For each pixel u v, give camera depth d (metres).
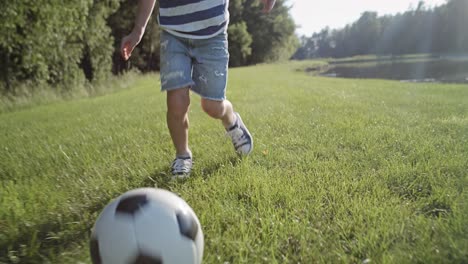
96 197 2.38
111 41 19.23
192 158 3.11
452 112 5.20
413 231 1.75
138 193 1.44
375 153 3.09
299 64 48.34
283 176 2.56
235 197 2.25
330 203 2.08
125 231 1.32
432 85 10.77
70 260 1.63
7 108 10.62
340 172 2.61
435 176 2.47
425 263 1.47
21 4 11.38
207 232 1.82
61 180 2.79
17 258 1.69
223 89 2.82
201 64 2.74
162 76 2.66
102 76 18.62
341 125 4.33
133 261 1.30
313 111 5.60
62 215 2.14
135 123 5.34
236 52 46.78
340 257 1.55
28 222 2.03
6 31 11.47
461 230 1.73
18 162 3.39
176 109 2.62
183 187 2.45
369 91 9.19
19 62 12.87
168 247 1.32
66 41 14.91
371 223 1.83
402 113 5.18
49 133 5.17
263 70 30.19
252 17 52.03
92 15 17.52
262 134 3.96
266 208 2.05
